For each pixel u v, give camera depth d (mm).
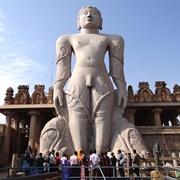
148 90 28891
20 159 12031
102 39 17234
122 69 17203
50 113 30250
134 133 14945
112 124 15820
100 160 10242
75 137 14953
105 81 15984
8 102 28109
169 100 28062
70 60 17406
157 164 11367
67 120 15852
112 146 14852
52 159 10734
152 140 19859
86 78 15812
